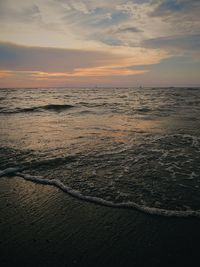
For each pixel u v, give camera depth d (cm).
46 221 302
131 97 3841
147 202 344
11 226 291
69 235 273
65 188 394
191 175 446
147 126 1018
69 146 666
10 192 382
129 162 525
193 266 224
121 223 295
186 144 684
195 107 1972
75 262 232
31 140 743
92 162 527
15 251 247
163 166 498
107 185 405
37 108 1820
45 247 253
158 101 2781
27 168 486
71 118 1321
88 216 312
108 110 1778
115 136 805
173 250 246
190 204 336
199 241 259
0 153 591
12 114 1516
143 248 250
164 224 292
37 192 383
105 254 243
